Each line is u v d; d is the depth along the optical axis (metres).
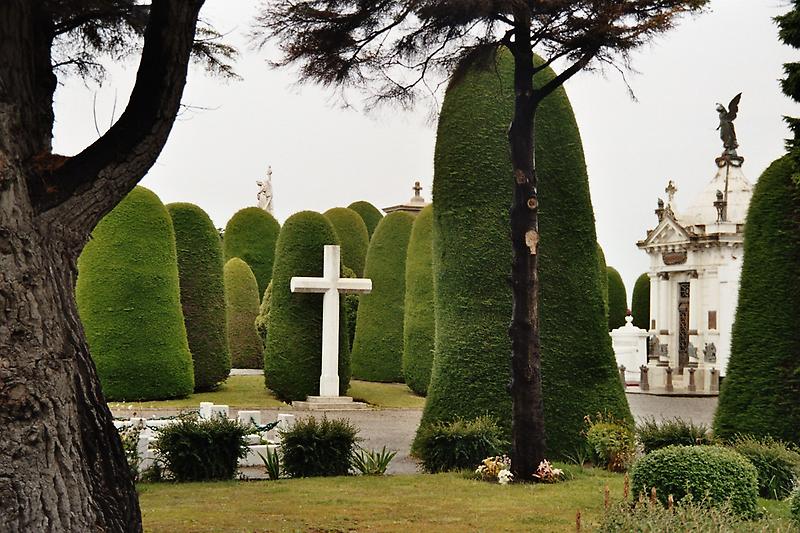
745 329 13.19
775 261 13.05
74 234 5.95
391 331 29.62
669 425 12.95
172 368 22.78
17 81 5.86
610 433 13.25
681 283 37.28
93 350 22.14
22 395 5.43
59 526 5.48
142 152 6.16
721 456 8.82
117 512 5.84
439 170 15.20
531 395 11.85
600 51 11.33
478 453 12.95
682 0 10.86
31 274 5.58
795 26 13.73
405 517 9.38
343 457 12.66
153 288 22.70
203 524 8.90
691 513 6.86
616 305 44.12
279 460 13.11
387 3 10.40
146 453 12.16
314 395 23.91
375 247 30.56
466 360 14.31
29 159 5.87
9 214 5.54
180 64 6.21
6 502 5.34
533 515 9.50
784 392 12.65
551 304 14.38
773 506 10.00
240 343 32.34
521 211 11.68
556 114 15.10
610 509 7.16
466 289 14.58
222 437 12.05
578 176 14.98
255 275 37.94
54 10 6.91
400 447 16.34
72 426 5.68
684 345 36.97
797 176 12.61
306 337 24.03
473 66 12.58
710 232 35.34
